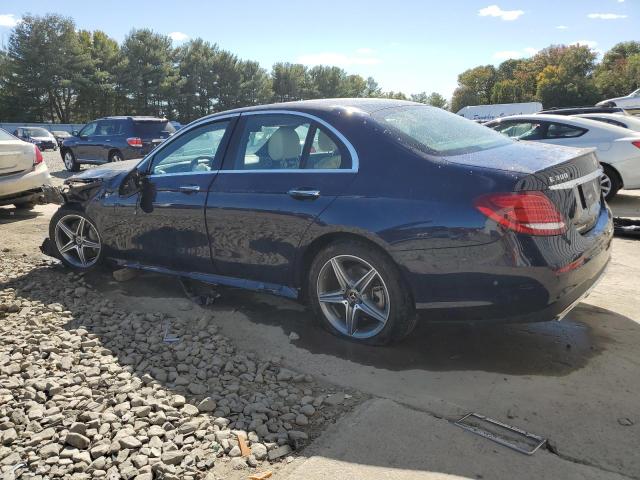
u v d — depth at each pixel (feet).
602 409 9.61
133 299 15.81
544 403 9.85
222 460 8.53
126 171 17.04
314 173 12.29
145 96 225.97
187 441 8.94
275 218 12.67
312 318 13.97
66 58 197.57
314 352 12.15
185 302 15.43
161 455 8.57
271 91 276.41
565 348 11.96
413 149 11.41
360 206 11.41
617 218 24.54
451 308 10.82
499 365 11.32
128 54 221.66
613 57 317.42
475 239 10.26
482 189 10.31
